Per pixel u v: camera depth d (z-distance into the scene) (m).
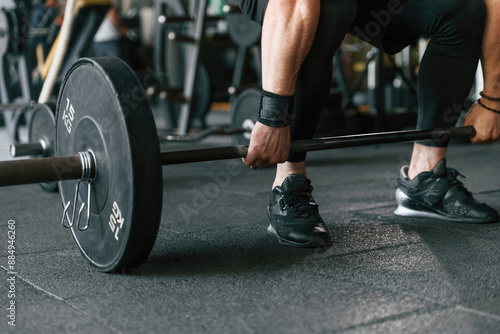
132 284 1.09
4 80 3.19
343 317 0.90
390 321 0.88
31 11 3.72
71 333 0.87
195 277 1.12
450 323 0.87
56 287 1.08
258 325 0.88
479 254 1.22
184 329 0.87
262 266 1.18
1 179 1.06
